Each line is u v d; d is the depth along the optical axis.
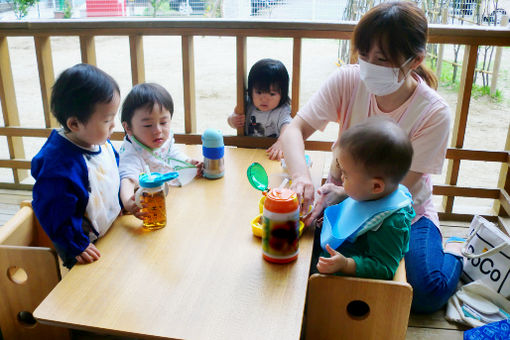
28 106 5.59
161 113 1.82
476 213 2.56
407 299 1.36
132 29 2.35
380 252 1.40
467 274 1.97
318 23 2.20
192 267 1.37
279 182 1.89
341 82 1.86
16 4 8.43
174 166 1.91
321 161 2.13
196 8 8.05
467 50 2.24
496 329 1.62
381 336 1.44
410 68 1.62
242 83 2.40
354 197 1.44
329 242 1.47
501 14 5.87
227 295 1.26
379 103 1.81
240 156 2.17
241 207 1.70
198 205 1.71
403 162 1.35
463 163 3.88
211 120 5.02
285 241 1.36
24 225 1.71
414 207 1.88
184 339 1.12
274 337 1.13
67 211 1.41
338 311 1.42
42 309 1.21
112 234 1.54
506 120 5.11
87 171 1.48
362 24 1.59
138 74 2.42
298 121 1.94
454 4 5.86
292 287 1.29
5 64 2.66
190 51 2.36
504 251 1.85
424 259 1.80
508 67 6.96
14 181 2.92
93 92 1.39
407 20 1.53
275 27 2.24
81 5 9.09
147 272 1.35
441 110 1.72
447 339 1.74
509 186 2.44
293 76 2.33
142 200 1.54
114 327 1.15
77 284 1.30
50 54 2.59
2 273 1.51
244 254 1.43
